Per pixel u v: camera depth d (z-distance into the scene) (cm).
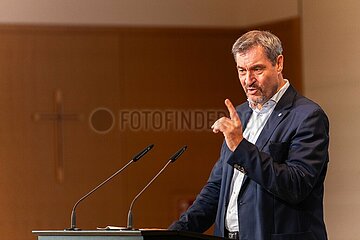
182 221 719
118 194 1303
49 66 1303
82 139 1302
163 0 1341
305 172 641
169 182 1315
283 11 1285
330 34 1189
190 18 1347
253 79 669
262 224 654
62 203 1294
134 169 1307
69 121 1301
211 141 1323
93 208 1298
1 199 1284
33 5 1302
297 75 1266
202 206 729
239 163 636
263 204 657
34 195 1289
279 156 662
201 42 1348
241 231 666
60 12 1307
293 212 656
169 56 1338
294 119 668
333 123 1185
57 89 1302
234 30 1353
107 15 1322
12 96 1292
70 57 1309
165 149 1316
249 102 705
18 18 1296
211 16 1352
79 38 1312
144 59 1330
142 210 1311
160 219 1315
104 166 1302
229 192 694
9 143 1288
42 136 1295
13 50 1294
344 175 1162
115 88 1317
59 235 612
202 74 1345
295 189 634
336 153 1177
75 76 1309
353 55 1146
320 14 1209
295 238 652
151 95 1327
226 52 1353
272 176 629
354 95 1145
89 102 1310
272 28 1305
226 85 1349
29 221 1287
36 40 1300
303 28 1246
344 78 1164
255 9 1332
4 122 1289
